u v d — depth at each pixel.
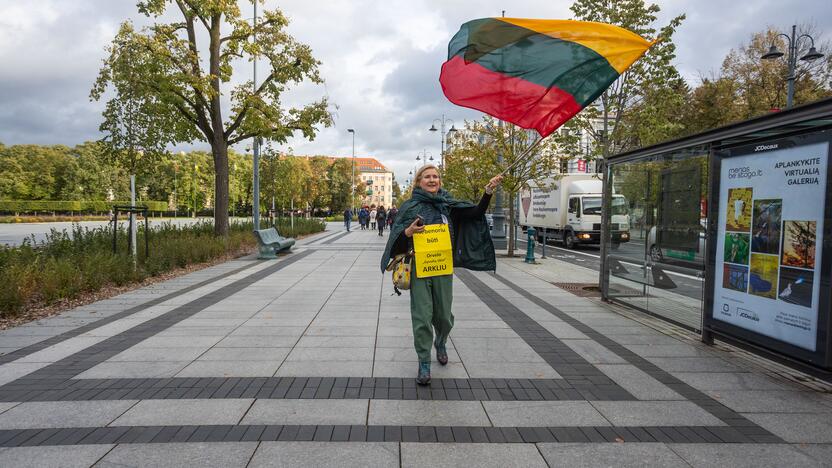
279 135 15.66
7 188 70.44
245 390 3.71
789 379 4.12
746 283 4.59
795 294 4.04
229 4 13.63
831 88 20.33
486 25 4.56
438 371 4.19
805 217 3.95
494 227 18.14
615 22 9.64
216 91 14.54
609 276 7.55
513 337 5.39
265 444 2.86
